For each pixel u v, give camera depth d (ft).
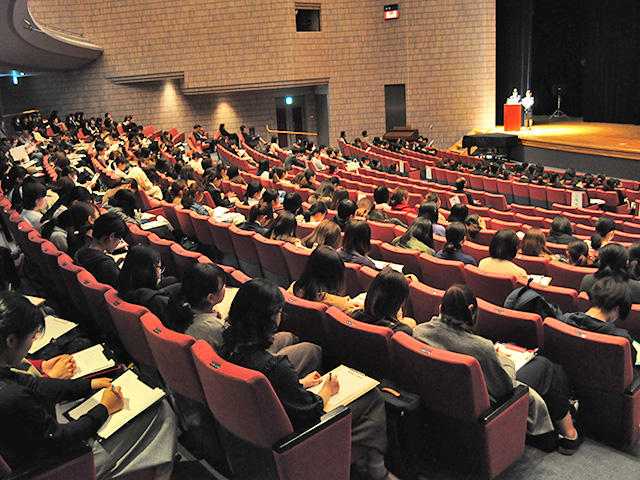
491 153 65.00
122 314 10.72
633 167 51.34
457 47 73.15
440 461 10.06
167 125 77.71
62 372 9.73
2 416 7.20
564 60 78.38
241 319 8.36
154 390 9.30
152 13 71.92
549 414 10.45
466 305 9.46
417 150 65.82
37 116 71.31
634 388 10.21
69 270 13.17
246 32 72.28
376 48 75.05
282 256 17.40
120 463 8.74
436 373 9.01
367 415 9.27
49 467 7.48
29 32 51.75
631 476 9.84
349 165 54.70
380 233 20.89
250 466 8.73
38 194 19.83
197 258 15.87
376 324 10.47
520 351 10.82
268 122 82.43
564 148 57.82
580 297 13.01
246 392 7.73
